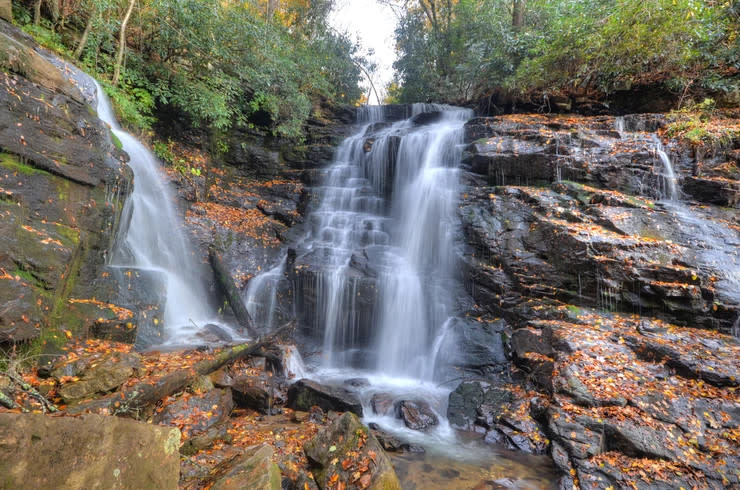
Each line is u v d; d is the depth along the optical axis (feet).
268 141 43.57
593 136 29.63
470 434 17.34
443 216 30.07
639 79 34.71
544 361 19.29
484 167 30.73
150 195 26.86
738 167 25.49
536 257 24.40
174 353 17.97
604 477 13.21
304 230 35.35
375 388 22.00
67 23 27.09
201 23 31.09
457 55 57.67
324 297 27.53
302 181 41.60
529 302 23.48
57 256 14.84
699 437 14.14
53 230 15.60
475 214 27.63
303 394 18.69
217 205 35.63
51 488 4.63
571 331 20.06
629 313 21.35
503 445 16.28
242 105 39.42
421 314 26.02
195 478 11.19
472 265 25.96
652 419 14.94
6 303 12.46
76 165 17.57
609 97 36.45
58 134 17.25
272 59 37.65
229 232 32.24
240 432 15.12
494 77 44.70
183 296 25.45
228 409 16.84
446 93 59.47
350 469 11.66
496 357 22.20
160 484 6.14
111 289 18.19
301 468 12.53
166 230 27.78
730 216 24.00
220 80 34.06
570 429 15.01
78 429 4.97
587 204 25.38
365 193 38.88
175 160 33.58
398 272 28.25
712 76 31.37
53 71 18.35
